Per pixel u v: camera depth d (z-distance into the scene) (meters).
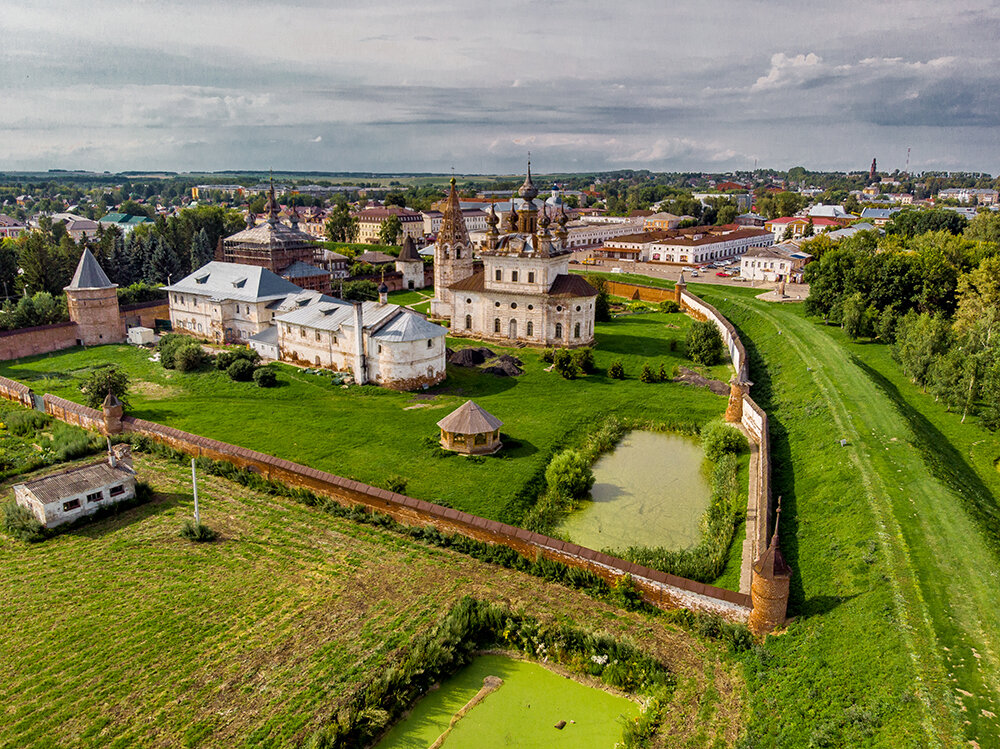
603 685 34.12
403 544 45.62
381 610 38.78
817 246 154.25
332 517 49.28
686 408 72.62
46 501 46.53
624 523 49.81
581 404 73.69
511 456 59.69
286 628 37.22
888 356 83.69
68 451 58.72
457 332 104.50
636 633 36.81
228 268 101.81
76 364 88.50
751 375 82.94
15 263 135.50
